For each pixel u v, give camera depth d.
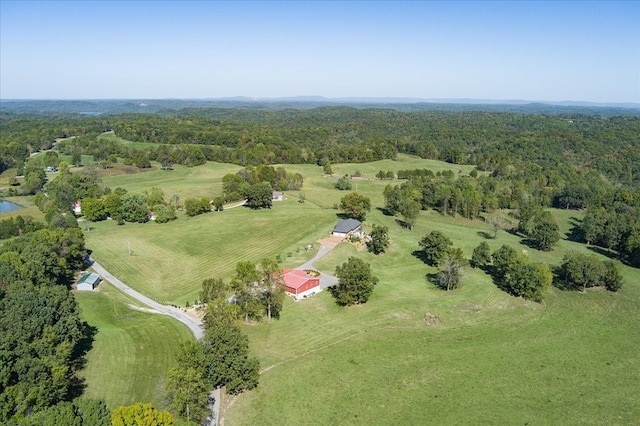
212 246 135.50
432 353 81.00
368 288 96.94
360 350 80.88
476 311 97.94
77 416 49.12
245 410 64.56
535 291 104.75
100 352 76.31
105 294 102.56
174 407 59.12
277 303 91.88
